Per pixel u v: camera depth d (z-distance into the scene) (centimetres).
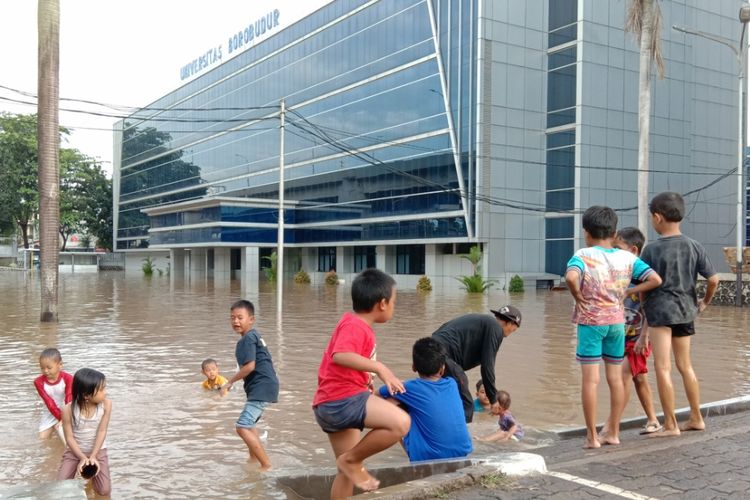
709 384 910
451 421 462
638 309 577
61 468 493
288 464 566
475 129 3650
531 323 1798
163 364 1101
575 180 3725
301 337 1469
